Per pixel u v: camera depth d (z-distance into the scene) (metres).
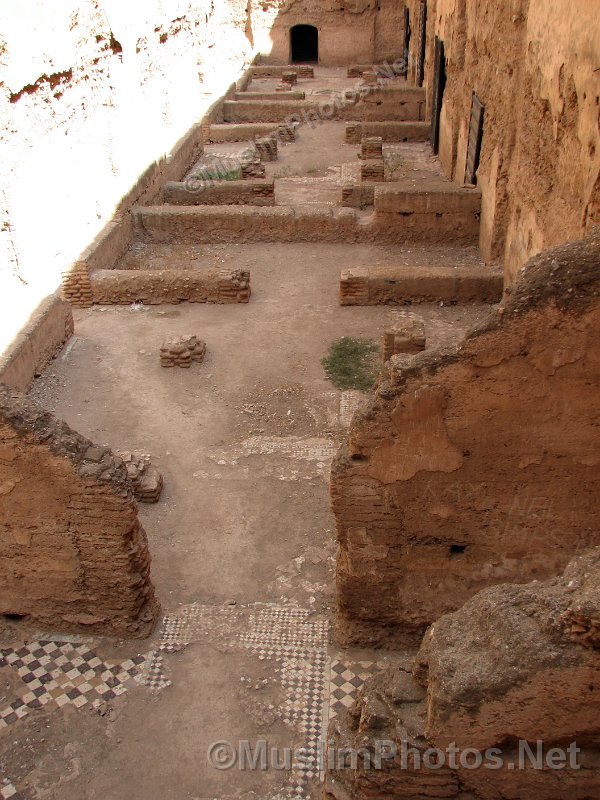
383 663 7.10
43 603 7.31
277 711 6.67
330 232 16.73
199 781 6.11
